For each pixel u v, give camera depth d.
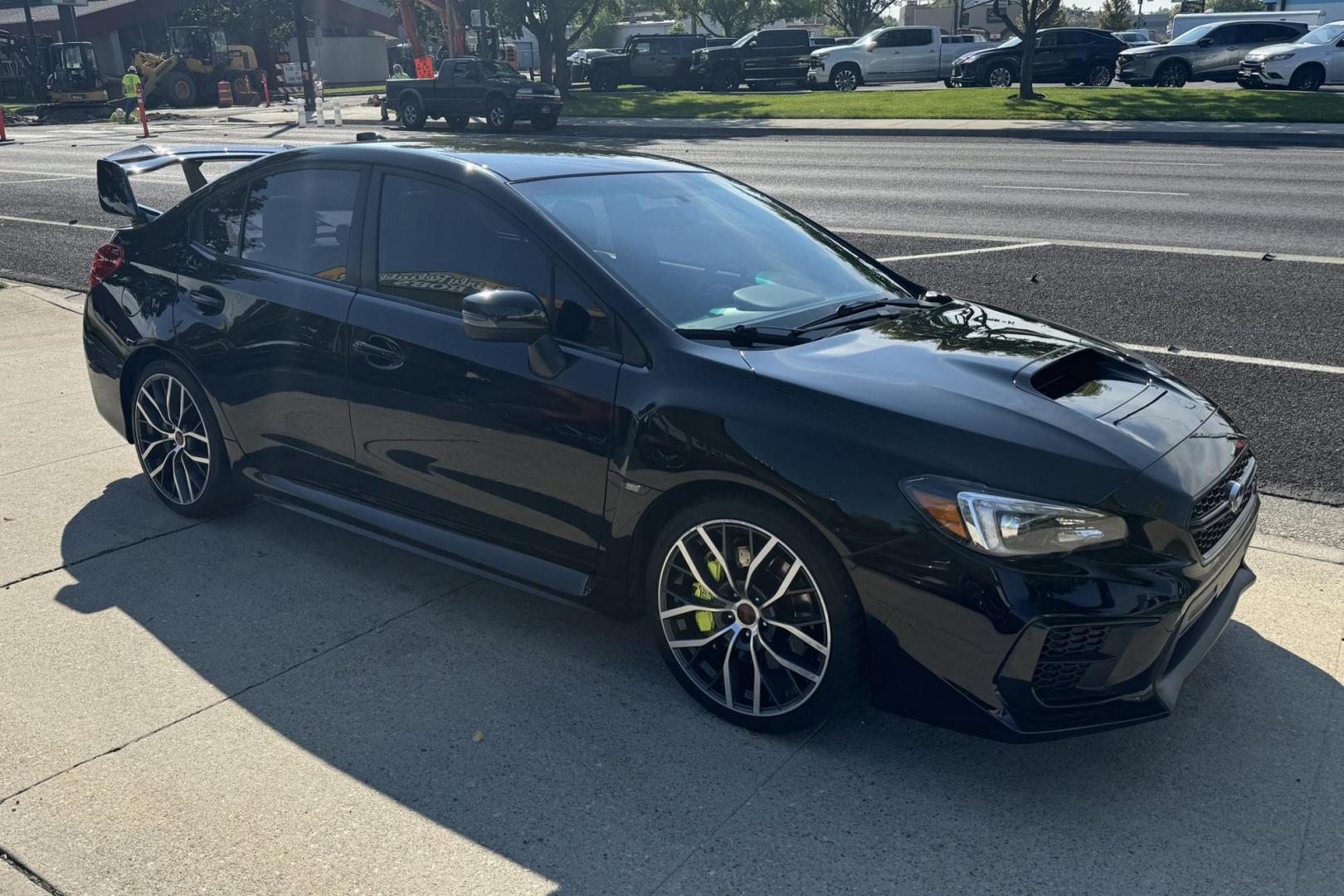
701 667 3.40
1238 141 20.86
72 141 27.47
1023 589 2.79
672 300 3.53
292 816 2.91
